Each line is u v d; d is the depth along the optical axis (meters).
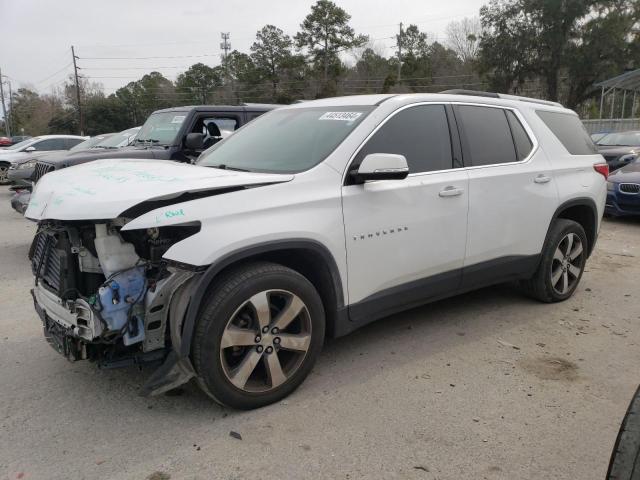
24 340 4.52
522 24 44.06
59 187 3.38
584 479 2.77
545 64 44.94
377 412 3.38
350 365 4.02
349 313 3.77
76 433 3.18
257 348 3.33
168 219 2.99
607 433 3.17
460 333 4.63
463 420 3.29
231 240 3.12
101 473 2.82
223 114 8.24
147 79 86.31
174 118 8.23
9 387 3.72
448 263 4.28
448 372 3.91
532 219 4.86
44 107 89.94
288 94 70.94
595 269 6.80
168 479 2.77
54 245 3.36
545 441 3.09
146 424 3.27
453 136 4.35
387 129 3.96
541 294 5.27
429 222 4.07
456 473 2.81
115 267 3.16
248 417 3.33
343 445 3.04
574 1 41.19
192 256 3.02
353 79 72.31
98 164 4.09
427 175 4.09
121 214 2.99
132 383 3.78
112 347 3.29
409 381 3.78
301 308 3.46
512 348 4.34
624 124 27.69
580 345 4.41
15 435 3.16
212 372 3.16
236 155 4.20
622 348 4.36
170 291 3.11
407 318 4.97
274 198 3.36
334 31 69.31
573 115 5.70
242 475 2.80
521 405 3.47
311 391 3.64
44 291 3.48
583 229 5.45
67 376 3.88
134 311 3.14
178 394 3.62
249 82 73.31
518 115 4.97
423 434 3.15
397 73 70.44
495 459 2.93
